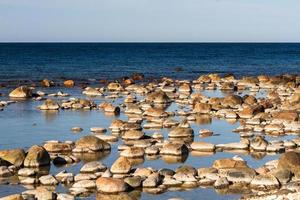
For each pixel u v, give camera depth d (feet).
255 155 122.93
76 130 152.46
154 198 90.79
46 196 88.12
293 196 82.94
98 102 213.66
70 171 107.86
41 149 112.47
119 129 150.82
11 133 147.43
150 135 143.84
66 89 262.47
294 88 248.32
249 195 89.51
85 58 536.01
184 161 116.67
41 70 369.91
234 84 277.64
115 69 397.19
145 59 540.93
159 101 209.05
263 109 177.58
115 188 93.15
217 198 90.89
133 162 115.44
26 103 209.67
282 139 139.54
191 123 165.17
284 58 592.60
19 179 101.50
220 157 120.67
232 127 158.20
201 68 425.69
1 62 443.32
